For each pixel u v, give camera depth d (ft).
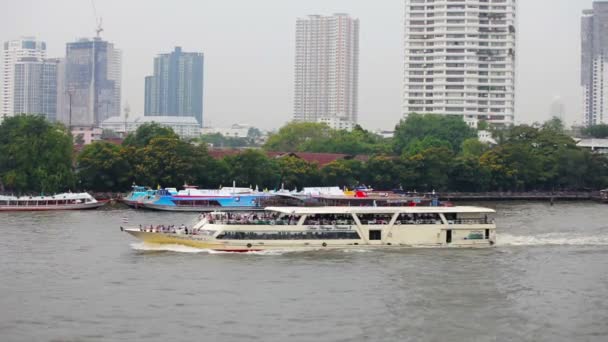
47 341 323.78
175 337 329.11
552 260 485.97
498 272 448.24
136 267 448.65
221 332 335.88
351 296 392.06
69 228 602.44
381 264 463.42
